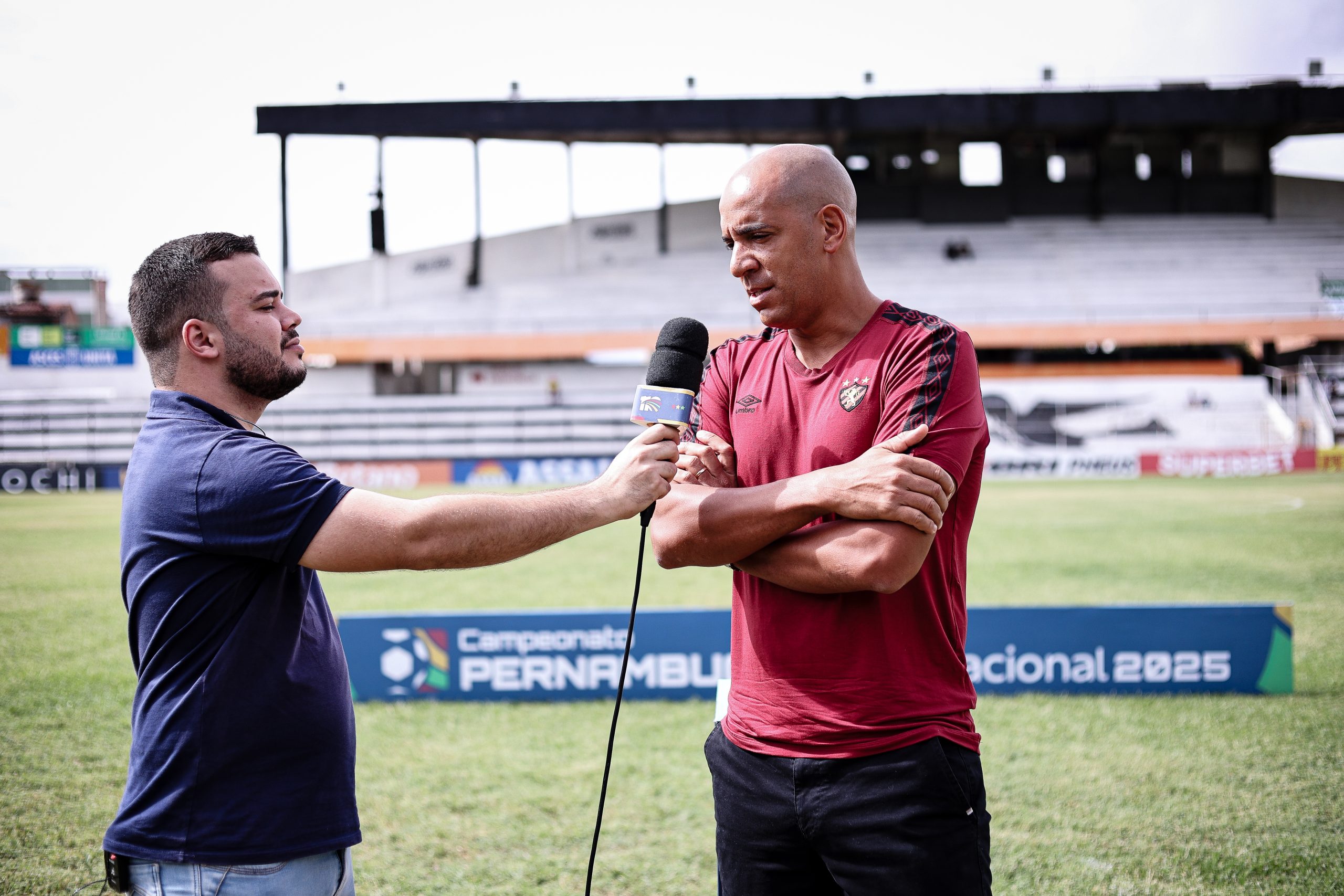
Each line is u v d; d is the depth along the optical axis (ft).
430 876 11.10
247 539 5.45
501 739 16.06
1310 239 112.57
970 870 5.53
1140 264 110.83
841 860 5.65
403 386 107.24
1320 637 22.53
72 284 112.98
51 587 32.83
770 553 5.75
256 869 5.51
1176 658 18.08
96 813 13.02
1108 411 89.92
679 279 113.50
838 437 5.88
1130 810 12.67
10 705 18.24
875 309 6.12
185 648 5.56
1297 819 12.30
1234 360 101.86
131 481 5.83
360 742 15.93
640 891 10.69
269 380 6.19
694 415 6.71
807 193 5.74
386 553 5.36
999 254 113.29
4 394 99.09
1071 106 103.71
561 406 95.50
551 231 116.67
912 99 104.22
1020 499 62.18
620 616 18.30
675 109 104.83
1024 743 15.34
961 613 6.11
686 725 16.71
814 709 5.70
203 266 5.98
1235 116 102.89
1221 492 65.36
